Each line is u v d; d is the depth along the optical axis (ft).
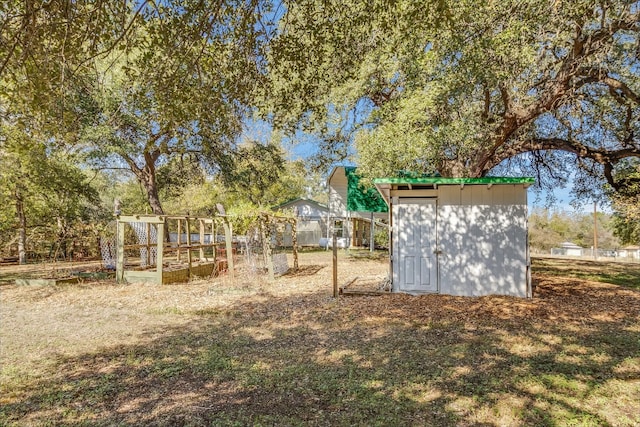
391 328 18.67
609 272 42.32
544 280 33.04
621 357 14.33
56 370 14.06
